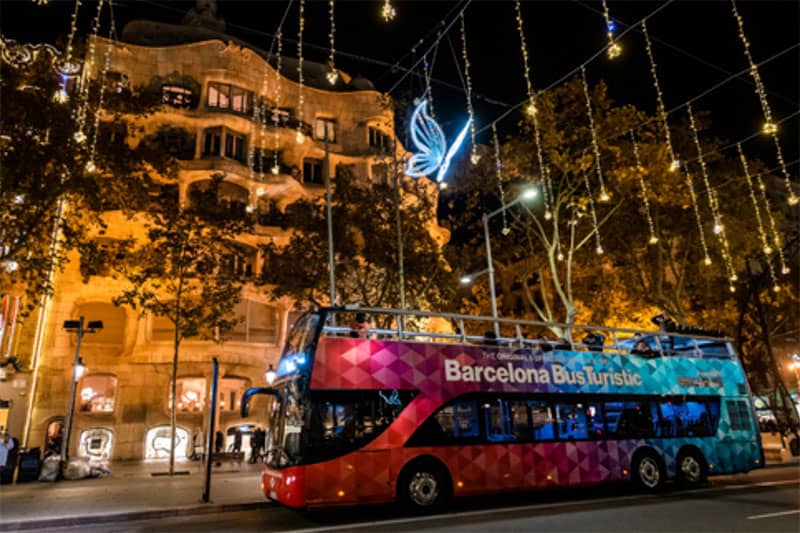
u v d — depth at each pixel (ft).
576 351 48.78
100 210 71.67
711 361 56.13
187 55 118.42
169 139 113.60
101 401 100.68
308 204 92.12
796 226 110.01
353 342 40.11
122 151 70.69
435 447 39.60
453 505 42.04
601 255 100.27
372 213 89.86
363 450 37.40
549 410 45.01
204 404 104.17
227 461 81.97
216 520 37.88
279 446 38.22
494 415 42.68
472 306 132.05
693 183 83.66
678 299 88.79
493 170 83.46
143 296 79.20
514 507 39.81
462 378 42.63
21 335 95.66
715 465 51.26
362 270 96.32
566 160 74.90
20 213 63.05
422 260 91.45
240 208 112.37
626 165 76.18
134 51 114.52
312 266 87.40
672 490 48.03
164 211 82.64
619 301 105.09
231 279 87.61
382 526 33.42
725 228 85.76
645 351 52.21
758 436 54.90
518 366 45.32
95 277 101.86
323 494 35.63
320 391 37.60
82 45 67.31
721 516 33.01
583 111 74.08
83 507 41.47
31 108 61.36
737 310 103.96
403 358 41.16
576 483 43.96
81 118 64.08
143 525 36.60
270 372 78.07
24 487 56.95
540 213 91.20
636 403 49.24
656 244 93.91
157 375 103.19
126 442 98.63
